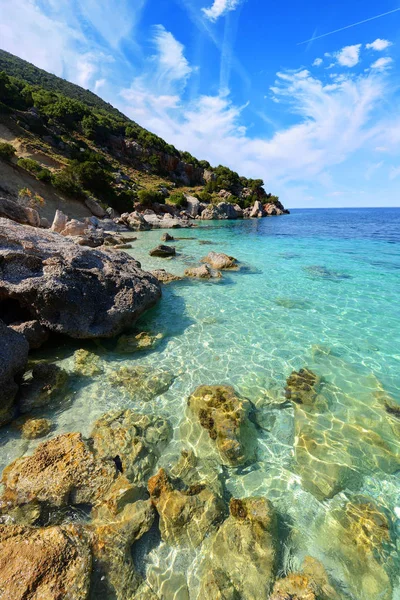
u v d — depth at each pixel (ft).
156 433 18.29
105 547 12.08
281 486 15.43
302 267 59.36
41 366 22.62
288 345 29.37
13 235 33.17
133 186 220.84
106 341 29.68
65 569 10.73
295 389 22.72
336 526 13.46
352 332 32.01
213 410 19.58
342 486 15.40
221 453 17.03
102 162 226.38
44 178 134.92
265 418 19.97
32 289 26.04
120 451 16.60
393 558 12.33
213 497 14.46
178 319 34.99
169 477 15.62
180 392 22.50
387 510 14.29
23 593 9.86
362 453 17.34
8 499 13.70
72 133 255.91
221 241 95.50
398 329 32.65
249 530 12.95
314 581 11.35
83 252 35.12
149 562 12.25
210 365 25.99
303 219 223.71
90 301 29.53
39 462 15.12
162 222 144.46
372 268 58.18
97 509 13.79
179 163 317.01
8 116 187.42
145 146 299.38
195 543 12.82
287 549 12.62
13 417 18.98
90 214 141.90
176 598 11.07
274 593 11.05
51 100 270.46
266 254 73.15
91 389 22.22
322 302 40.34
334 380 24.09
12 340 21.01
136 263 45.34
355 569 11.94
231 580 11.45
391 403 21.42
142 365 25.73
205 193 249.75
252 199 281.13
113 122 314.14
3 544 11.31
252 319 35.12
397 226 156.87
